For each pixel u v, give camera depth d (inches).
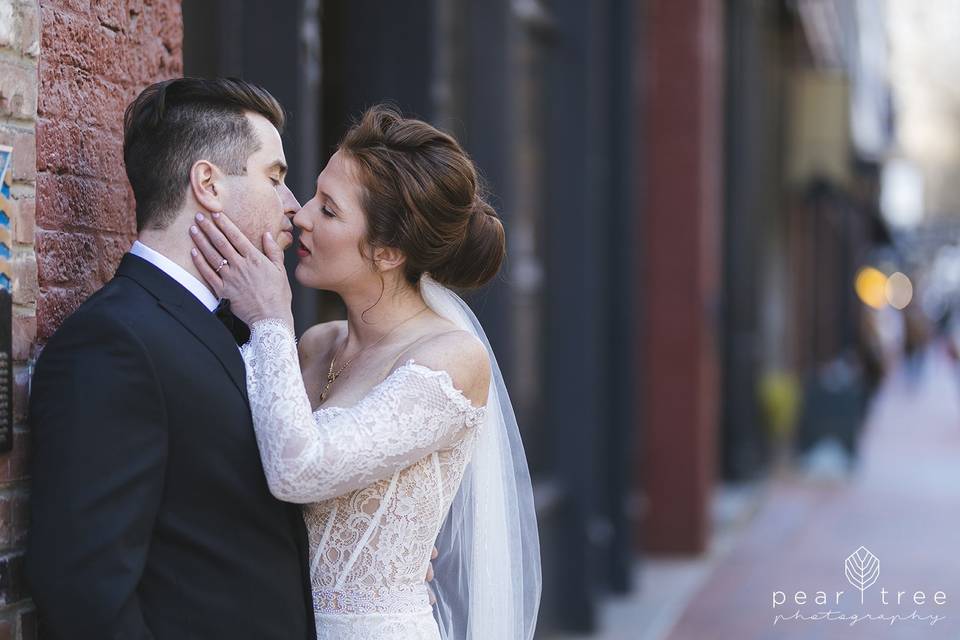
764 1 568.4
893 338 1531.7
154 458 87.2
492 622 116.7
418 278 108.7
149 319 89.9
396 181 102.6
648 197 370.3
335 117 213.0
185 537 90.6
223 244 96.7
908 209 1884.8
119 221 110.0
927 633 268.5
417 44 209.6
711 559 368.2
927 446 672.4
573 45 296.2
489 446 116.6
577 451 293.9
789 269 754.8
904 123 1717.5
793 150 674.8
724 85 500.7
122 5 110.0
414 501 103.8
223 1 158.1
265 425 92.9
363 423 97.1
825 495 495.5
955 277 2044.8
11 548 92.4
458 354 103.6
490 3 241.1
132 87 112.1
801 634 273.4
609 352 323.3
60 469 84.7
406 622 104.3
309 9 163.6
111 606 83.4
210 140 96.7
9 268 90.2
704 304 372.5
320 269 105.3
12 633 93.0
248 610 93.2
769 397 551.8
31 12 93.0
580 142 297.1
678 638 276.5
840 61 833.5
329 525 103.7
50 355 87.7
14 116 91.4
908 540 387.9
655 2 369.1
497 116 242.7
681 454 369.7
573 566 289.3
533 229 285.3
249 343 99.4
